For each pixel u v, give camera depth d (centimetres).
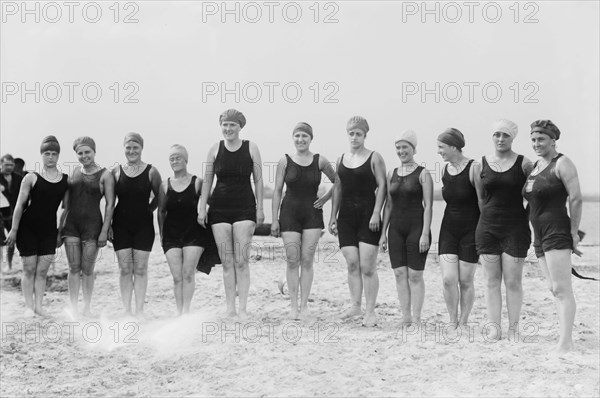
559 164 680
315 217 871
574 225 684
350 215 849
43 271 931
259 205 870
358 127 837
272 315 923
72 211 902
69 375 677
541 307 1003
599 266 1445
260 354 722
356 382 628
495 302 762
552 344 745
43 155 897
